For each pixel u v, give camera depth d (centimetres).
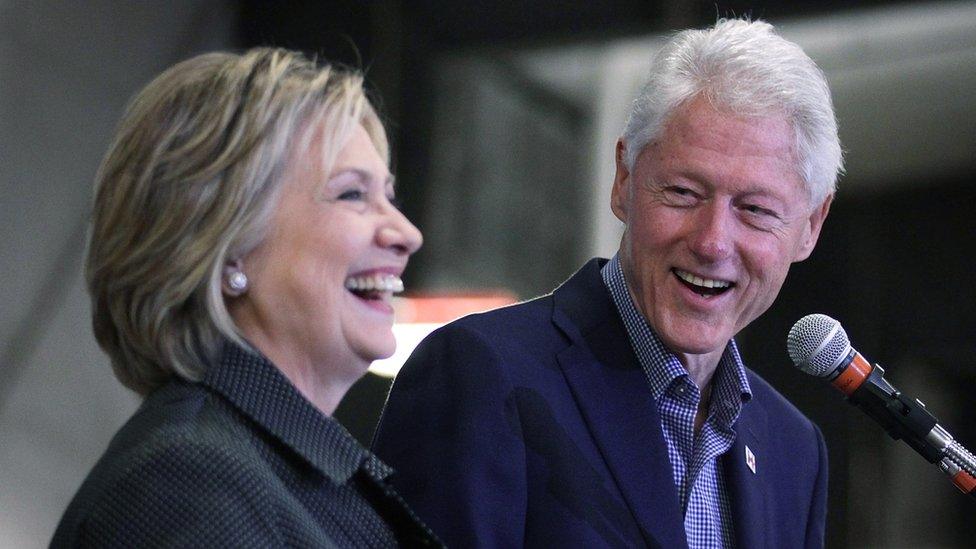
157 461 498
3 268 2009
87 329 2117
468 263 2098
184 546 482
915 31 1845
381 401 1989
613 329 763
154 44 2262
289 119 547
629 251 754
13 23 2048
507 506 696
